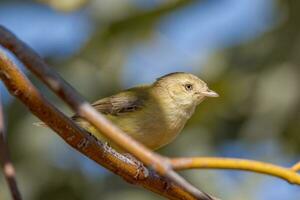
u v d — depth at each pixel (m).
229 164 4.46
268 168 4.77
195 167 4.25
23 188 12.13
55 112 5.54
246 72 13.41
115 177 12.40
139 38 13.45
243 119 13.36
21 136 12.32
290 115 13.02
